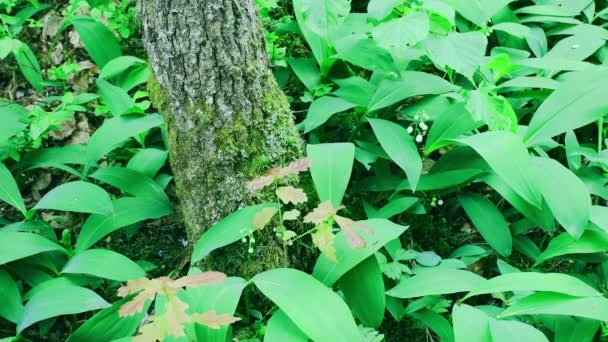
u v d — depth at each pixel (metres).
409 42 1.50
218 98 1.42
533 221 1.50
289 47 1.75
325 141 1.64
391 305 1.43
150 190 1.56
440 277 1.39
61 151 1.62
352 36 1.63
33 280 1.47
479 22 1.68
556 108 1.50
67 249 1.52
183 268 1.56
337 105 1.57
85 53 1.82
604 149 1.58
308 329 1.28
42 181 1.70
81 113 1.75
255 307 1.47
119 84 1.68
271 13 1.79
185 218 1.52
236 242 1.45
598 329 1.38
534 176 1.42
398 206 1.51
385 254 1.51
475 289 1.36
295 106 1.70
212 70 1.40
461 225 1.62
